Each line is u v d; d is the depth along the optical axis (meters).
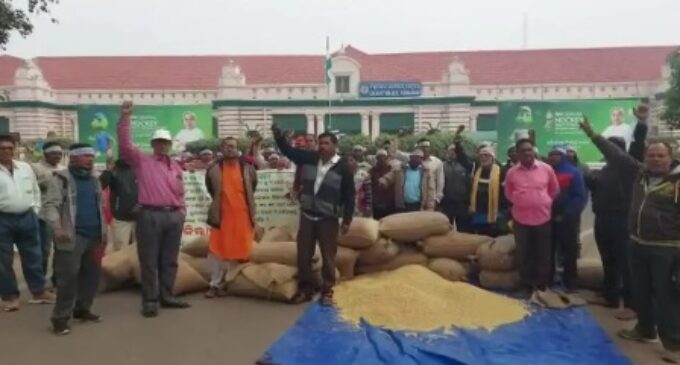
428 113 45.78
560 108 19.52
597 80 44.22
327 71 45.44
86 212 6.18
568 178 7.30
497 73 46.56
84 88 45.16
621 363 5.13
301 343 5.58
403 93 45.75
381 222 8.27
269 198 9.23
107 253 8.40
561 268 8.02
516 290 7.47
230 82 45.00
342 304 6.68
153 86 45.50
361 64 48.12
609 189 6.68
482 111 45.56
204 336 5.96
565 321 6.23
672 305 5.36
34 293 7.32
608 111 19.20
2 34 11.23
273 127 7.14
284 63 48.41
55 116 45.16
